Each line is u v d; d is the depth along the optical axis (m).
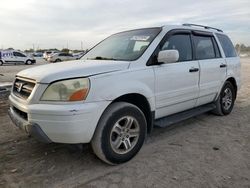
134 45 4.31
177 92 4.41
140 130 3.77
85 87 3.20
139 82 3.74
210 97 5.41
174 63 4.38
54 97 3.16
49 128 3.14
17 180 3.22
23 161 3.72
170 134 4.83
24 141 4.44
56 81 3.19
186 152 4.03
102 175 3.34
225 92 5.93
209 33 5.48
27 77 3.49
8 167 3.55
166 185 3.11
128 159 3.67
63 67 3.55
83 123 3.14
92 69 3.39
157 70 4.01
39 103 3.20
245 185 3.12
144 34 4.47
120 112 3.47
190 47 4.83
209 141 4.50
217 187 3.08
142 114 3.77
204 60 5.09
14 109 3.77
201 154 3.96
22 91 3.59
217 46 5.66
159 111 4.20
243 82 12.45
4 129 5.06
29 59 34.88
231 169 3.50
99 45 5.02
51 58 37.19
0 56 32.81
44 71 3.46
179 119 4.50
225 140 4.55
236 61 6.20
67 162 3.69
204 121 5.64
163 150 4.10
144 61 3.91
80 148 3.49
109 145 3.43
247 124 5.46
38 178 3.28
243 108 6.91
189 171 3.44
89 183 3.16
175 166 3.57
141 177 3.29
